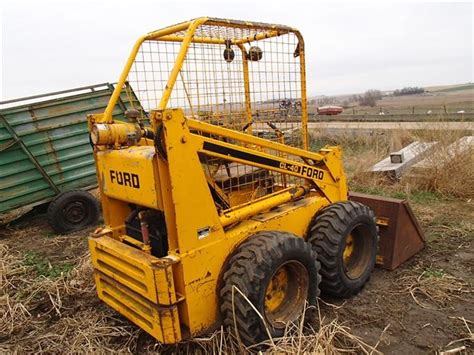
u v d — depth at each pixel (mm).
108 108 2992
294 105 3445
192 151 2457
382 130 10484
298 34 3316
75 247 5238
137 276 2564
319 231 3268
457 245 4387
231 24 2758
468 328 2930
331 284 3281
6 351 3008
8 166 5770
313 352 2426
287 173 3201
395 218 3871
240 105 3420
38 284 4027
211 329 2676
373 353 2695
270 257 2574
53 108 6023
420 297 3424
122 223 3184
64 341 3066
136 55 3051
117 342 3012
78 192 5945
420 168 6578
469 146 6582
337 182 3715
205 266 2572
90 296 3766
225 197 2998
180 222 2432
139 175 2539
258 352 2525
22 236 5859
